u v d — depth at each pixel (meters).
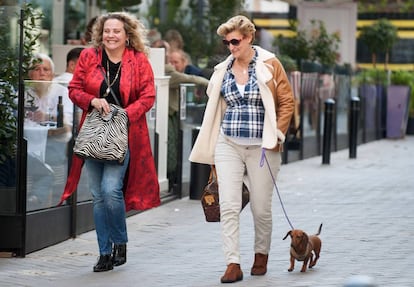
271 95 13.24
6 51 15.41
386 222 18.70
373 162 31.75
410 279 13.34
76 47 21.50
